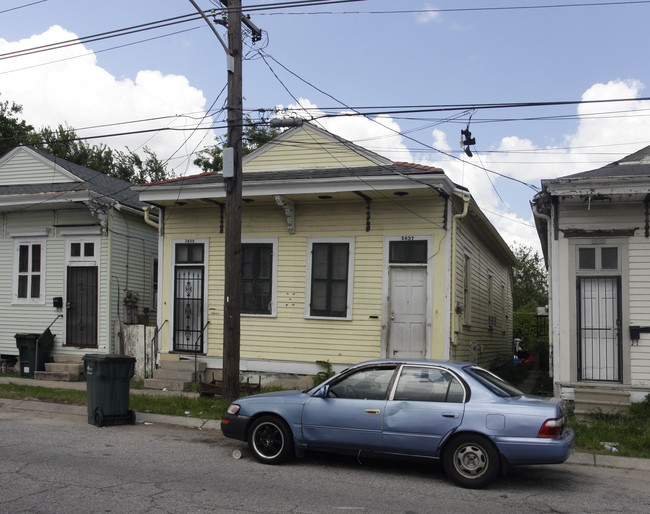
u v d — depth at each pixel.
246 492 6.70
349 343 14.02
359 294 14.03
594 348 12.16
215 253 15.39
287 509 6.11
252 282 14.96
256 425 8.18
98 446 8.89
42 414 11.73
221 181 14.36
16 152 18.55
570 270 12.25
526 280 45.53
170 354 15.55
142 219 18.14
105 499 6.27
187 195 14.59
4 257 17.77
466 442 7.17
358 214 14.20
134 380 15.68
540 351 25.69
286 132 15.09
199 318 15.48
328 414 7.82
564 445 6.88
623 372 11.79
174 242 15.80
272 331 14.64
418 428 7.36
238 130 11.64
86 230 16.91
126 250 17.41
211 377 15.14
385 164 14.17
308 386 14.12
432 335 13.39
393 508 6.29
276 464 8.05
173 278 15.76
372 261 14.00
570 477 7.91
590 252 12.24
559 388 12.07
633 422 10.51
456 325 13.78
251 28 12.47
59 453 8.34
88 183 17.67
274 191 13.73
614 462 8.62
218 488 6.82
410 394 7.61
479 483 7.07
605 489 7.36
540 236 15.52
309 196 13.88
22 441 9.07
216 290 15.30
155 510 5.95
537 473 8.07
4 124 32.25
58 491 6.50
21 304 17.44
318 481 7.28
